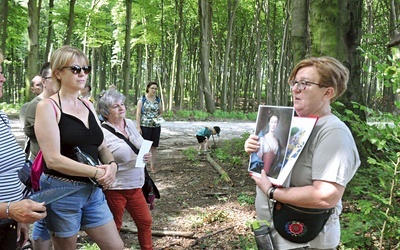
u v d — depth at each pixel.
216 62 33.47
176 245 4.72
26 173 2.73
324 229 2.25
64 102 2.93
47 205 2.87
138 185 4.04
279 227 2.25
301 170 2.20
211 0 29.55
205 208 5.94
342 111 5.80
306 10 7.55
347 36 5.99
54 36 36.88
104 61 43.31
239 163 8.84
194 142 13.33
